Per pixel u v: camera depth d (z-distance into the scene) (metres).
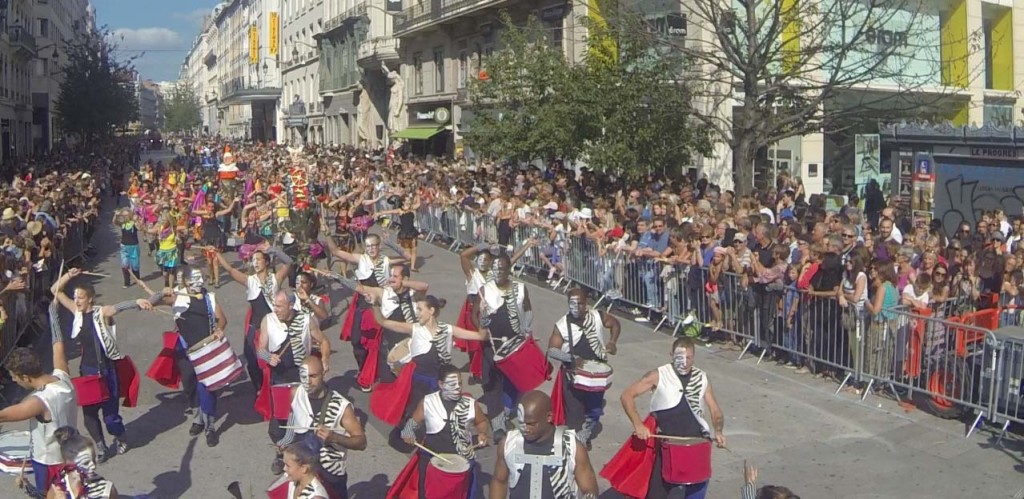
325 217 20.62
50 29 62.78
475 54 34.84
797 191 18.28
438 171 26.23
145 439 8.92
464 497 6.04
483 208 20.38
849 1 17.28
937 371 9.16
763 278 11.03
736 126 17.16
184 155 59.53
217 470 8.11
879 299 9.73
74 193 22.05
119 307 8.34
